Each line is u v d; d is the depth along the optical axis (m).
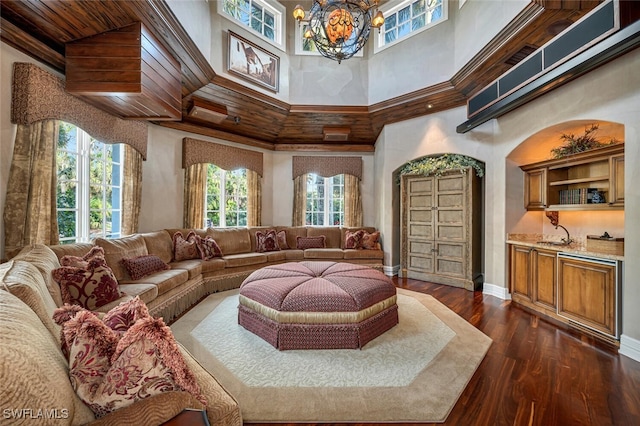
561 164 3.52
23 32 2.41
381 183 5.78
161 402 0.99
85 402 0.95
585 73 2.84
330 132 5.71
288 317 2.51
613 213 3.24
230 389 1.96
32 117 2.46
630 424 1.64
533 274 3.57
